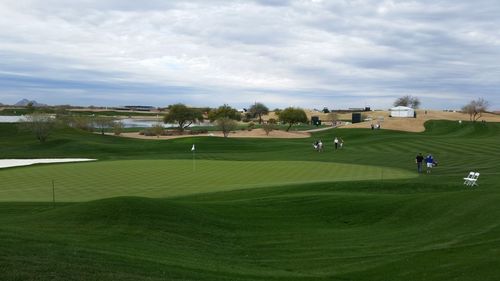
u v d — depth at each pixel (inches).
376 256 649.0
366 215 900.0
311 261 637.9
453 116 6063.0
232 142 3179.1
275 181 1380.4
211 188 1234.6
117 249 607.5
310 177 1472.7
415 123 4726.9
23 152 2807.6
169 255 615.5
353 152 2417.6
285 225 841.5
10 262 473.1
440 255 626.5
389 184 1200.2
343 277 565.0
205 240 718.5
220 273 550.0
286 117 4849.9
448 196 944.9
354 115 5777.6
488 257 601.6
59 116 4916.3
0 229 642.8
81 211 776.9
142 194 1141.1
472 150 2314.2
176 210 820.6
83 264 499.2
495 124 4648.1
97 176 1465.3
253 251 686.5
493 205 858.1
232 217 864.9
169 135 4626.0
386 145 2751.0
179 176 1473.9
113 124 4790.8
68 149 2915.8
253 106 7726.4
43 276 442.0
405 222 844.6
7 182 1348.4
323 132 4451.3
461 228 761.6
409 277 552.7
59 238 631.8
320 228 830.5
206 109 7253.9
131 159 2188.7
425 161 1857.8
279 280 542.3
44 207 963.3
